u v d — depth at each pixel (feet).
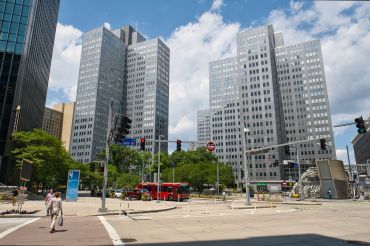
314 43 567.18
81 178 262.67
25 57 213.46
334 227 51.08
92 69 636.07
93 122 596.29
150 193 174.29
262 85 520.01
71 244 34.35
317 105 537.65
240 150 579.48
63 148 184.96
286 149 106.11
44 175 169.99
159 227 50.85
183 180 288.10
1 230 46.80
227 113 614.34
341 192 192.44
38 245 33.76
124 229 48.03
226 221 61.16
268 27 570.05
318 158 512.63
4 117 195.21
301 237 40.22
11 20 218.79
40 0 247.09
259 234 42.88
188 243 35.19
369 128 543.39
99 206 104.68
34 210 83.92
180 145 97.71
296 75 568.41
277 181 459.73
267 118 503.20
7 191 135.54
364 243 35.68
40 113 284.00
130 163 356.38
